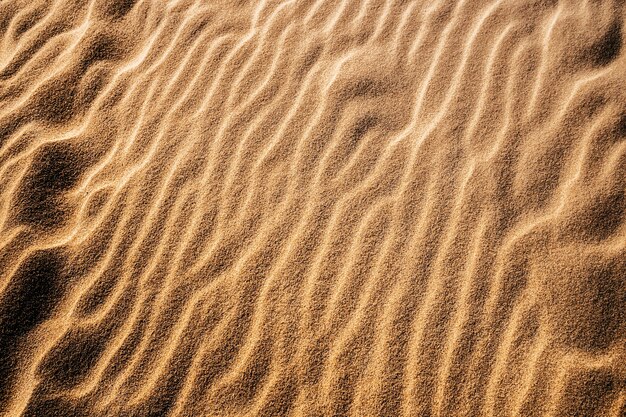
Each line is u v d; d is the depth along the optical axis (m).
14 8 2.69
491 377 1.70
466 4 2.53
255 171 2.15
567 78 2.26
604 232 1.91
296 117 2.27
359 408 1.70
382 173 2.10
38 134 2.29
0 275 1.94
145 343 1.84
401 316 1.81
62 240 2.04
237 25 2.56
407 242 1.95
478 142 2.14
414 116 2.24
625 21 2.39
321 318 1.84
